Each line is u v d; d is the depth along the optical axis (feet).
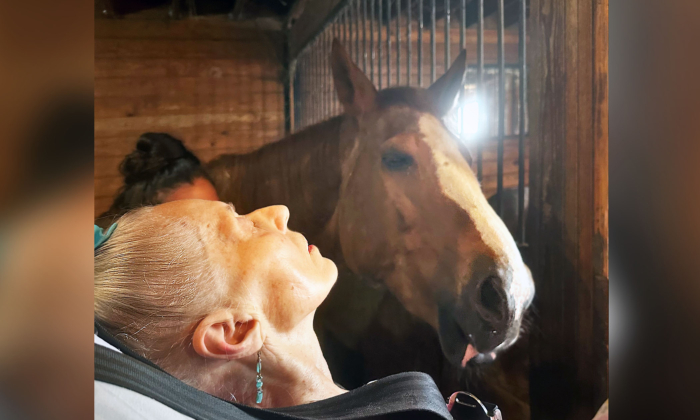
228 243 2.91
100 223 3.00
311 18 3.29
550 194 3.53
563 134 3.50
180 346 2.73
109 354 2.28
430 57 3.43
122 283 2.71
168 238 2.84
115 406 2.15
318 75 3.33
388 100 3.38
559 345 3.59
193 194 3.13
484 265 3.39
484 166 3.51
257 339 2.82
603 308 3.50
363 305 3.37
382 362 3.39
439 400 2.98
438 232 3.37
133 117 3.10
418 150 3.36
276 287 2.91
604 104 3.39
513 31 3.49
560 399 3.62
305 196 3.30
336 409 2.77
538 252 3.56
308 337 3.08
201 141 3.19
